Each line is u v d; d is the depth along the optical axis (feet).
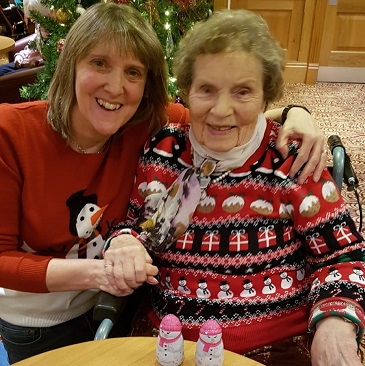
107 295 3.61
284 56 3.67
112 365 2.98
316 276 3.59
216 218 3.77
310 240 3.65
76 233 3.94
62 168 3.84
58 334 4.27
